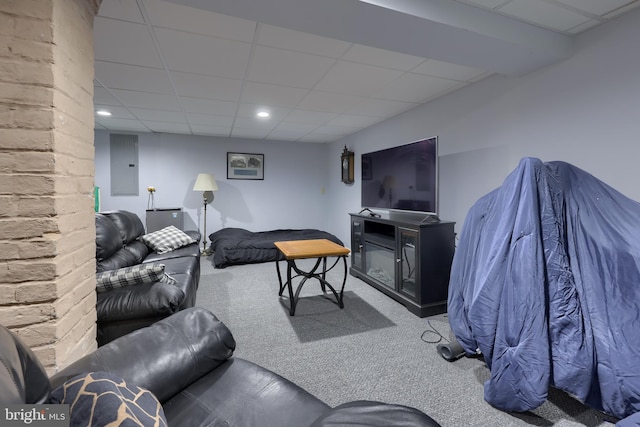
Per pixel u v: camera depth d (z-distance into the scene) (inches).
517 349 53.3
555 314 52.6
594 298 52.5
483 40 69.6
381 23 62.9
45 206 40.7
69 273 44.8
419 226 101.1
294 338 86.2
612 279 52.8
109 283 60.6
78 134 47.6
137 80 105.7
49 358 41.1
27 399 23.3
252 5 56.8
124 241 117.6
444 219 121.6
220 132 198.5
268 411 37.4
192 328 46.9
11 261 39.5
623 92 68.4
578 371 49.0
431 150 108.7
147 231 184.2
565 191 61.1
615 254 53.9
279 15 60.1
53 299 41.3
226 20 69.8
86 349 50.5
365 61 91.2
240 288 131.0
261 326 94.0
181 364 41.6
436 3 62.3
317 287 132.4
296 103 132.6
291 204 235.8
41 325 40.8
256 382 42.8
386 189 134.9
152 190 195.5
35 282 40.4
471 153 109.3
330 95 121.6
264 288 131.0
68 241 44.5
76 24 47.0
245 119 161.8
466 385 65.0
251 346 81.7
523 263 55.4
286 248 107.8
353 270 150.8
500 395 55.7
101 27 72.3
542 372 50.4
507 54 76.8
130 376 37.1
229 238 181.8
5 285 39.3
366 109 141.6
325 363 73.5
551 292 53.9
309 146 239.0
